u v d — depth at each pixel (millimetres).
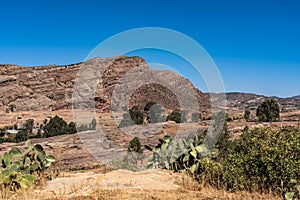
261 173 7117
